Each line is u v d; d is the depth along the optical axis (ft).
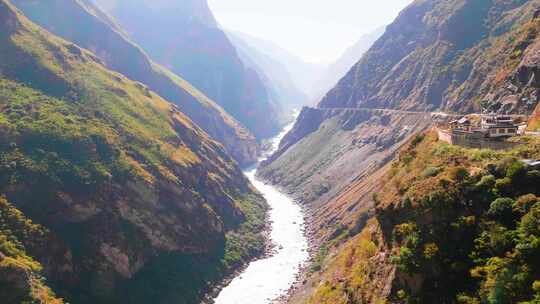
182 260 385.29
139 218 369.71
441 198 163.32
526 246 131.75
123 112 481.87
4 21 452.35
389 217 187.32
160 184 410.52
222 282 386.93
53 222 319.88
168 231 387.14
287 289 359.87
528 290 127.24
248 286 376.27
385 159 525.75
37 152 343.67
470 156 180.14
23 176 320.29
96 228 335.26
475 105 472.03
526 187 151.12
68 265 307.17
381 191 218.18
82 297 302.86
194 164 491.31
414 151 229.66
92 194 343.87
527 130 216.54
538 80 290.76
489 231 146.92
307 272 382.22
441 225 160.25
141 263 353.10
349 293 198.90
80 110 431.84
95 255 324.80
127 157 404.98
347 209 459.73
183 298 345.72
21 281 247.29
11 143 335.06
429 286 154.40
